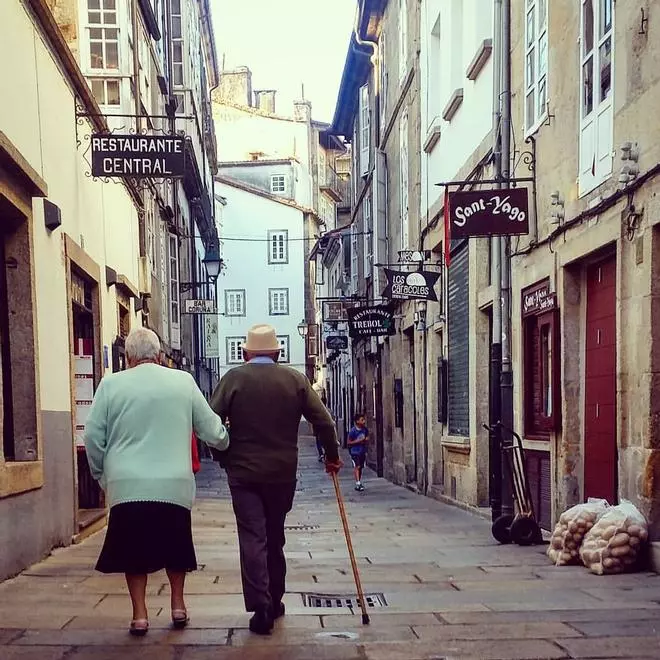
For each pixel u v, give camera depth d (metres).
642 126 6.50
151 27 15.88
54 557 7.37
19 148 6.90
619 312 6.89
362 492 18.11
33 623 4.79
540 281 9.05
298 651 4.16
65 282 8.48
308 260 53.66
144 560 4.38
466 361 12.91
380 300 21.36
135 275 14.23
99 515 9.89
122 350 11.71
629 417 6.78
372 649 4.20
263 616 4.53
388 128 21.28
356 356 30.14
